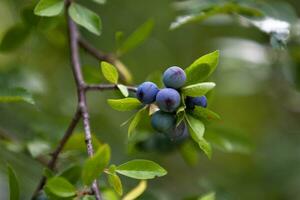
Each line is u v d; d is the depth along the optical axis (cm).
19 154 92
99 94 109
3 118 95
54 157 74
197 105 67
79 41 84
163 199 85
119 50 84
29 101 77
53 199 67
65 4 74
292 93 108
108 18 113
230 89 105
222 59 100
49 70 110
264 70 99
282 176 112
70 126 73
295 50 90
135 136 80
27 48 102
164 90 66
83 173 64
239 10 82
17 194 70
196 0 85
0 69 94
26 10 83
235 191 108
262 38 98
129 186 99
